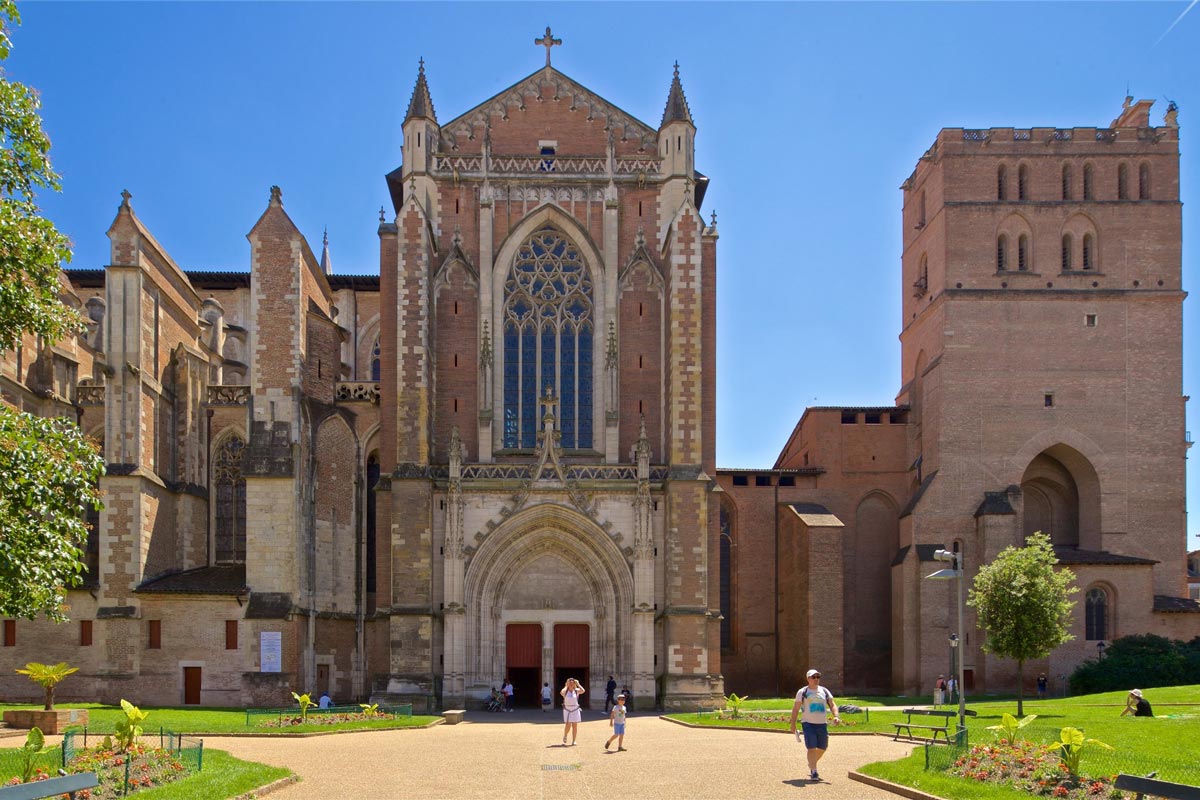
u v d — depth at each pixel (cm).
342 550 6094
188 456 6175
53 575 2558
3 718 3803
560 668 5672
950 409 7156
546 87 6431
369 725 4206
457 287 6100
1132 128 7481
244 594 5578
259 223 5953
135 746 2714
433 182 6156
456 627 5484
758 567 7519
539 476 5647
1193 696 5044
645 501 5628
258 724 4112
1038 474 7462
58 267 2655
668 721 4747
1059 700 5459
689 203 5884
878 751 3269
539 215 6172
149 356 5856
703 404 5872
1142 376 7256
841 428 7725
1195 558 13938
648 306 6134
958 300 7262
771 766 2931
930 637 6862
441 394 6000
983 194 7400
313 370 6119
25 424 2516
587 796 2448
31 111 2484
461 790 2539
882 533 7638
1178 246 7362
